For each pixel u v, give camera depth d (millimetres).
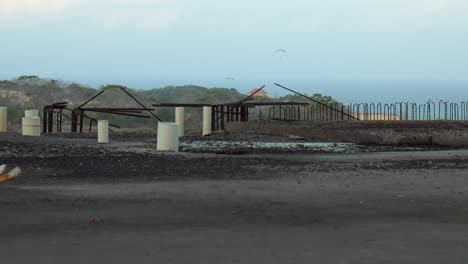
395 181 13258
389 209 10336
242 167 15570
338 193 11766
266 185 12688
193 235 8586
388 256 7586
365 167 15711
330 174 14367
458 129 25812
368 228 9039
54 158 17172
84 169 14969
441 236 8578
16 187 12250
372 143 23281
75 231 8742
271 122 30828
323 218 9688
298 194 11648
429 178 13703
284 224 9289
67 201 10812
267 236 8562
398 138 22797
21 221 9266
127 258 7438
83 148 20406
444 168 15500
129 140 24562
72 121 32656
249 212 10078
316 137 25797
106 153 18656
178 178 13641
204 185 12656
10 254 7566
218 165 15922
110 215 9742
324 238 8461
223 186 12547
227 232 8773
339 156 18422
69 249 7812
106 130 22969
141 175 14055
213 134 28109
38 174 14078
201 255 7586
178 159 17156
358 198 11266
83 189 12102
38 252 7664
